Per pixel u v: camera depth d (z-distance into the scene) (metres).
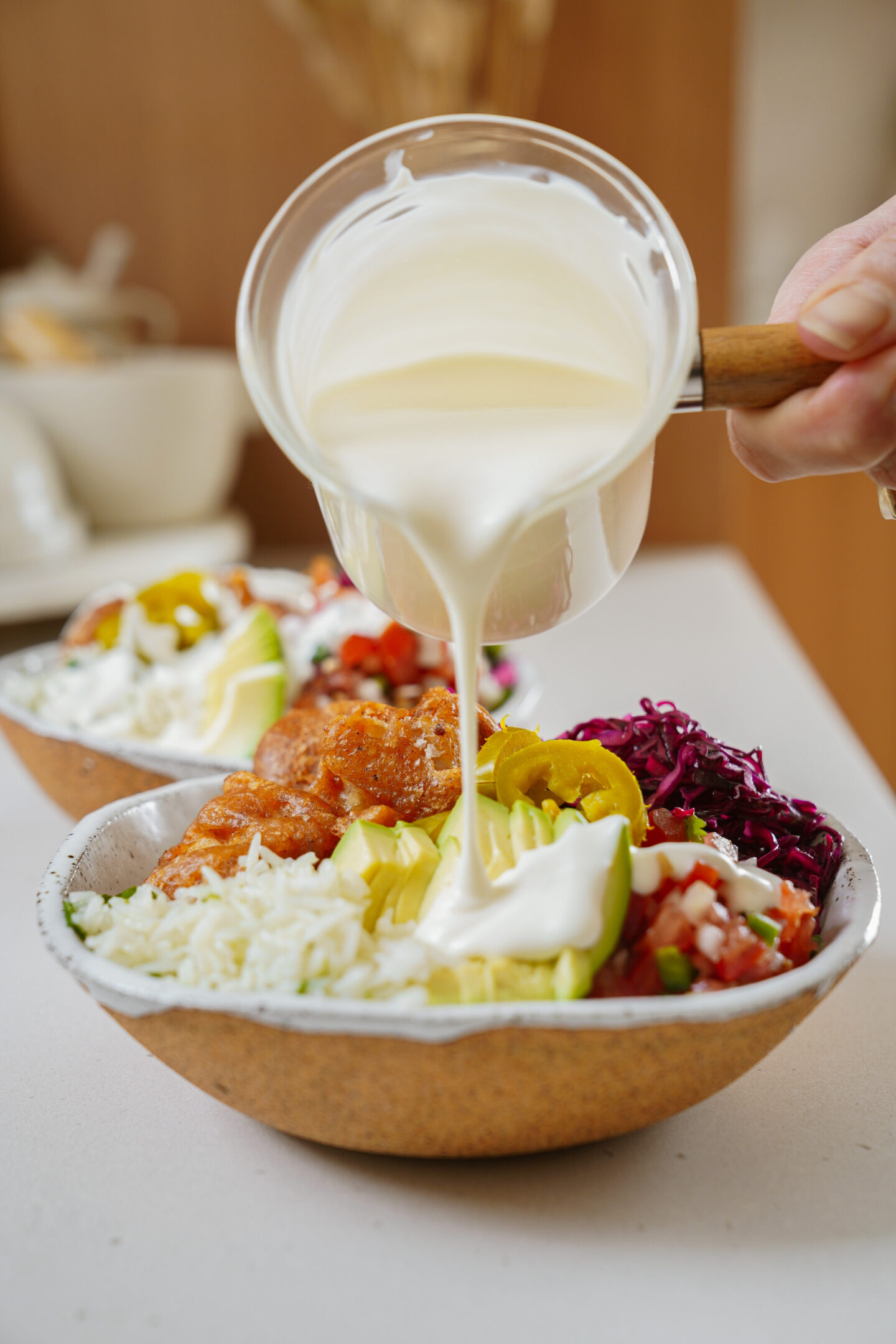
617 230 0.45
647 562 1.35
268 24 1.32
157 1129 0.45
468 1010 0.38
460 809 0.45
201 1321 0.38
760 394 0.44
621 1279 0.39
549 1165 0.43
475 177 0.46
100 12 1.33
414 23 1.15
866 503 1.67
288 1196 0.42
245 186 1.37
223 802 0.48
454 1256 0.40
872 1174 0.42
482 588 0.42
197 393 1.19
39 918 0.44
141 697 0.68
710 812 0.51
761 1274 0.39
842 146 1.74
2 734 0.65
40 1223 0.41
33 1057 0.49
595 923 0.40
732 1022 0.39
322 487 0.45
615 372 0.46
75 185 1.39
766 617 1.08
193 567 1.08
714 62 1.29
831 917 0.45
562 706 0.82
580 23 1.28
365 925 0.43
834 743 0.75
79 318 1.26
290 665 0.69
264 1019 0.39
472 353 0.47
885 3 1.67
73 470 1.17
